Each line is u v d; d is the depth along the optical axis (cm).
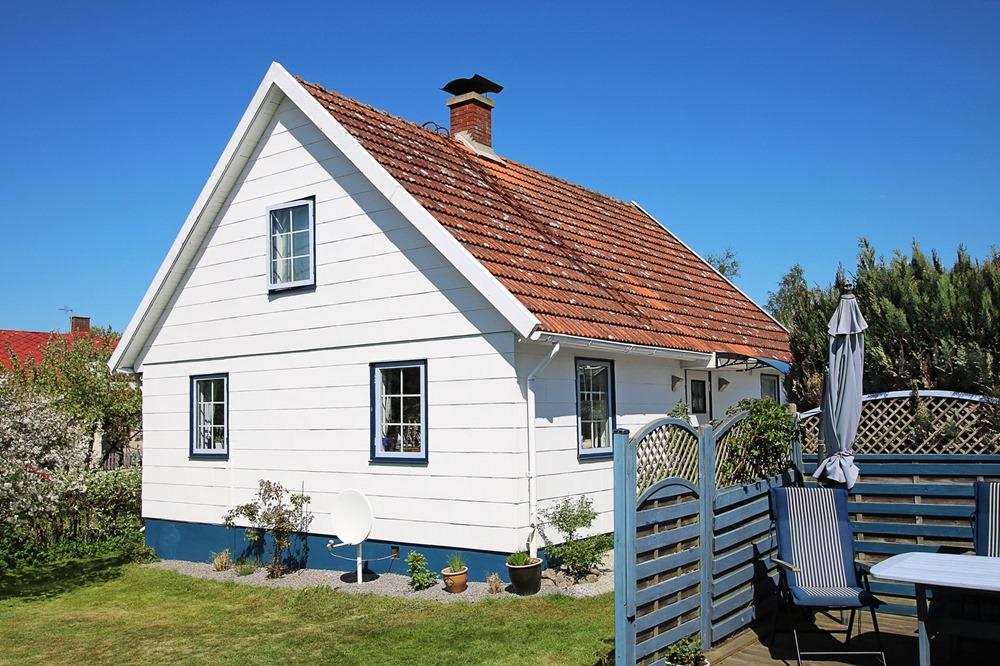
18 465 1267
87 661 888
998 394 1303
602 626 870
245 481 1374
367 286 1224
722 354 1411
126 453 2294
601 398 1230
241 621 1015
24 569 1427
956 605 687
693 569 709
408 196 1135
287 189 1337
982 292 1486
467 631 884
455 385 1113
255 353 1372
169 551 1495
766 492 840
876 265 1731
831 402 828
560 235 1416
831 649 731
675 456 694
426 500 1136
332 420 1258
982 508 707
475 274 1055
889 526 834
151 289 1494
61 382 2117
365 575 1190
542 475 1090
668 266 1712
